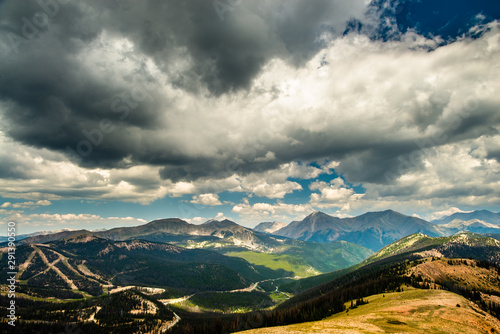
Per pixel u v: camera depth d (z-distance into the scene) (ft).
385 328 335.47
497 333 341.82
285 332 340.39
